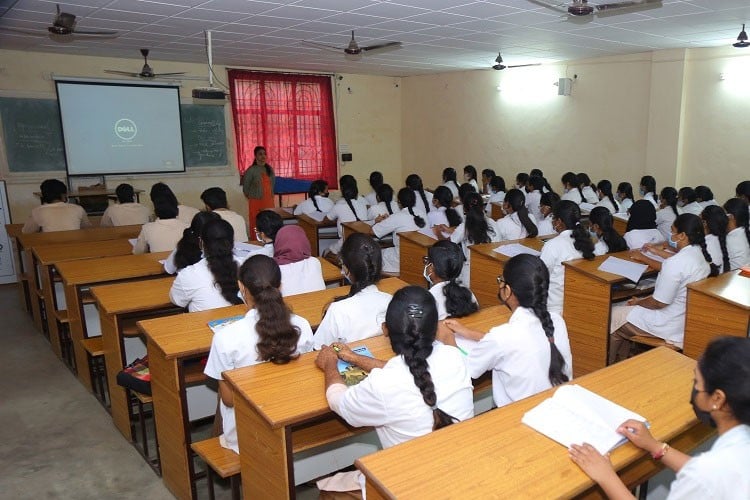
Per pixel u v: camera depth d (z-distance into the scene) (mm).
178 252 3141
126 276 3295
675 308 3203
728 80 6328
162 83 7945
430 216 5141
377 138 10508
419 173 10570
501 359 1874
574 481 1302
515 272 1871
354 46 5590
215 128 8570
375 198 6496
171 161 8188
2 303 5422
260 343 1952
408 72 9688
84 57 7344
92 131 7504
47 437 3045
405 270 4926
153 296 2873
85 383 3609
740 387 1066
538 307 1861
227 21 5016
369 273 2268
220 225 2664
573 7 3670
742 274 3293
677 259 3129
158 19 4910
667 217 5402
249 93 8852
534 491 1266
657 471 1810
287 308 2016
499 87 8789
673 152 6828
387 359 2018
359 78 10070
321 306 2711
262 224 3359
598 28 5352
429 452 1407
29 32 5340
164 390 2381
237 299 2680
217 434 2467
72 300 3385
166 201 3932
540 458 1385
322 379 1873
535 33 5672
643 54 7004
